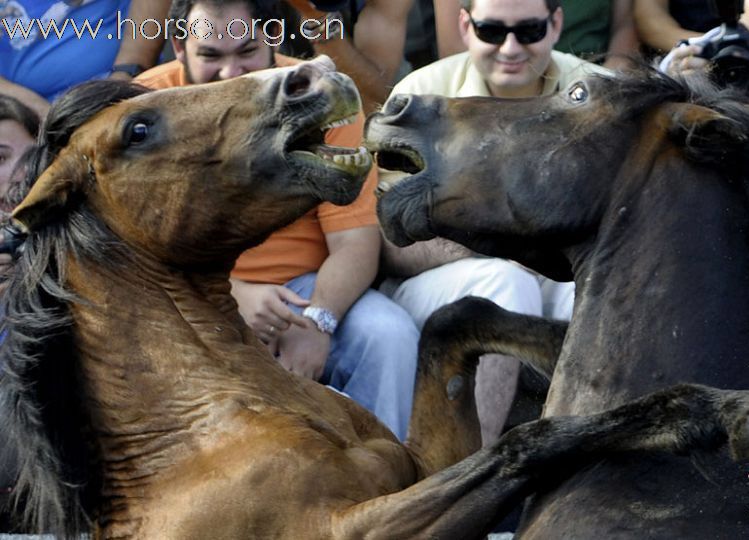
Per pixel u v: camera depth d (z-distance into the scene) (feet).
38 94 38.96
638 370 23.40
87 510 25.40
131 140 25.73
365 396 34.91
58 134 26.40
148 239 25.98
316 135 25.66
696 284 23.44
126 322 25.66
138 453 25.09
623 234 24.04
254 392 25.46
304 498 23.98
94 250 25.82
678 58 29.14
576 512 22.71
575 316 24.32
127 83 26.73
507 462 22.98
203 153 25.48
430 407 27.94
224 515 24.07
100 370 25.49
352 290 35.17
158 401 25.22
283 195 25.43
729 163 23.95
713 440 21.20
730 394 21.18
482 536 23.39
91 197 26.16
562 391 24.12
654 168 24.04
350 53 38.78
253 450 24.43
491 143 24.79
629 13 41.37
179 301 26.17
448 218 24.95
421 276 36.29
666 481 22.43
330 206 35.55
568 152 24.41
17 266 26.23
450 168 24.90
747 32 28.73
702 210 23.68
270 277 35.55
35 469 25.66
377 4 39.47
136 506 24.89
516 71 35.86
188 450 24.85
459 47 39.75
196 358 25.53
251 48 34.50
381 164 26.16
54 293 25.71
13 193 27.58
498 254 25.27
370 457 25.36
